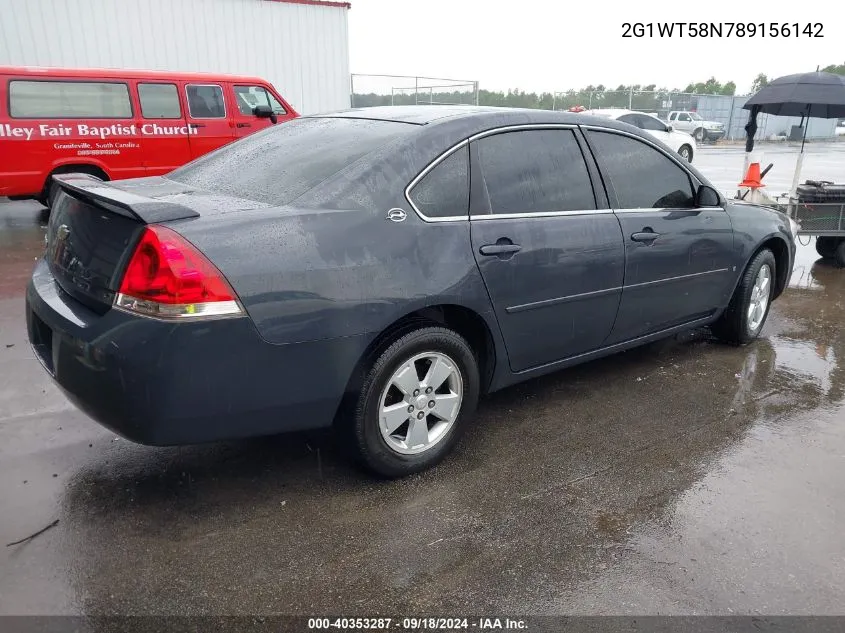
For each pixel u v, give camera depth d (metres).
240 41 13.99
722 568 2.42
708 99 33.53
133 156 9.46
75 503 2.71
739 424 3.58
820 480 3.02
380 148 2.89
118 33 12.77
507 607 2.21
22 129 8.49
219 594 2.22
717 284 4.38
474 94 17.67
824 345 4.93
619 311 3.74
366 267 2.62
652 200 3.93
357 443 2.76
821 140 38.00
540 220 3.26
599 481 2.98
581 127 3.61
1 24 11.85
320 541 2.51
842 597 2.28
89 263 2.49
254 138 3.58
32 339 2.88
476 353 3.29
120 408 2.31
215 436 2.45
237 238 2.37
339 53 15.33
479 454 3.21
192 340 2.26
